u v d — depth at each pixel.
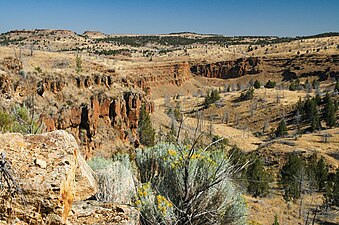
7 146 5.78
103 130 55.62
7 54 85.50
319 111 110.62
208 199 6.59
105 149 52.41
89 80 58.28
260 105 127.69
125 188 7.30
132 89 66.06
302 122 105.94
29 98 33.75
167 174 7.62
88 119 50.84
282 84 193.88
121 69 148.50
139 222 6.12
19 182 5.07
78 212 5.81
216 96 135.12
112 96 58.81
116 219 5.82
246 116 121.00
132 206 6.30
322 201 42.56
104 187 7.04
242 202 7.20
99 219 5.77
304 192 45.50
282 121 87.50
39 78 47.62
